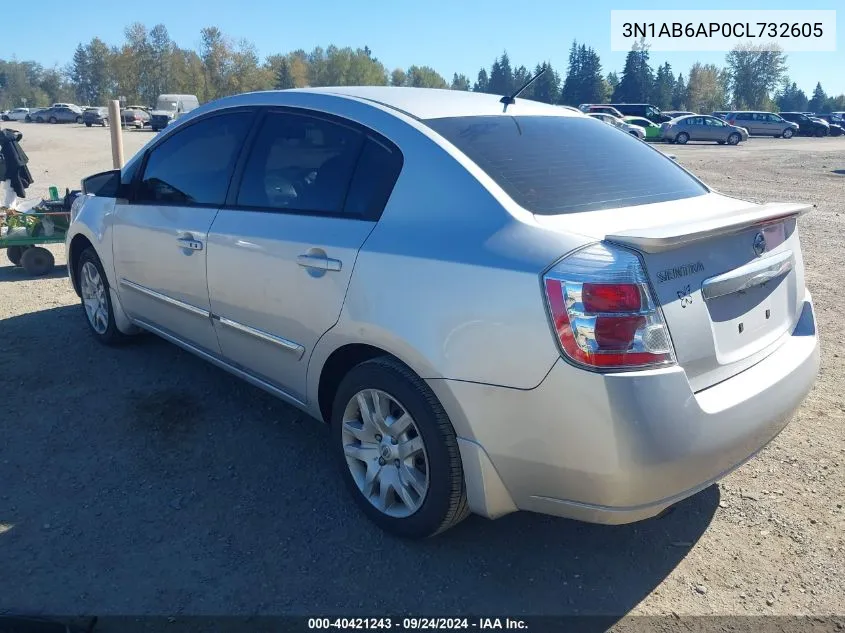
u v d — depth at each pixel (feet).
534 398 8.11
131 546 9.81
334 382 11.12
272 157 11.75
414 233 9.34
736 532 10.39
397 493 10.02
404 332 9.09
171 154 13.97
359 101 11.00
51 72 437.58
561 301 7.87
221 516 10.55
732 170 67.41
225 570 9.39
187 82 314.55
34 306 20.34
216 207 12.46
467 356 8.55
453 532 10.32
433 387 8.94
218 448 12.48
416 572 9.45
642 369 7.82
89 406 13.89
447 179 9.41
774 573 9.53
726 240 8.94
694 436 8.02
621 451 7.73
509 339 8.20
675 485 8.13
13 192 27.63
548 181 9.64
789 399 9.39
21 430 12.91
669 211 9.58
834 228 34.55
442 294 8.76
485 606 8.87
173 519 10.44
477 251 8.63
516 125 11.03
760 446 9.22
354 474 10.51
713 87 355.56
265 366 11.88
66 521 10.32
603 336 7.75
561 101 354.33
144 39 321.93
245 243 11.50
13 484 11.21
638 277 7.88
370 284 9.52
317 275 10.26
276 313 11.11
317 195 10.82
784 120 154.71
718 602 9.00
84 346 16.97
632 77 342.23
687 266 8.36
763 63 358.23
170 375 15.38
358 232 9.93
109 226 15.34
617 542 10.16
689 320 8.25
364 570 9.46
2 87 457.27
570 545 10.09
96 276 16.75
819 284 23.88
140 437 12.76
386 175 10.04
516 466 8.51
